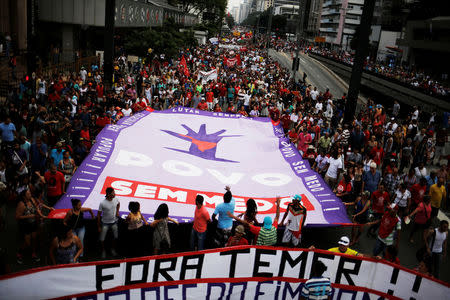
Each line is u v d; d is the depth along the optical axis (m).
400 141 18.80
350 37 137.88
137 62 36.38
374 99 51.59
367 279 7.23
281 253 6.94
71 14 31.30
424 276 7.04
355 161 14.61
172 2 82.38
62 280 5.98
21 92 18.41
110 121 15.64
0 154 13.05
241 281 6.88
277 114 21.94
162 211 8.19
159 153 12.94
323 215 10.41
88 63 31.86
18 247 8.87
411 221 12.77
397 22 84.75
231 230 9.44
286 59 87.44
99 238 8.55
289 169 13.25
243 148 14.64
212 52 66.69
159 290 6.49
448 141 25.50
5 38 24.47
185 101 23.38
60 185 9.81
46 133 13.72
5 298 5.72
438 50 58.03
